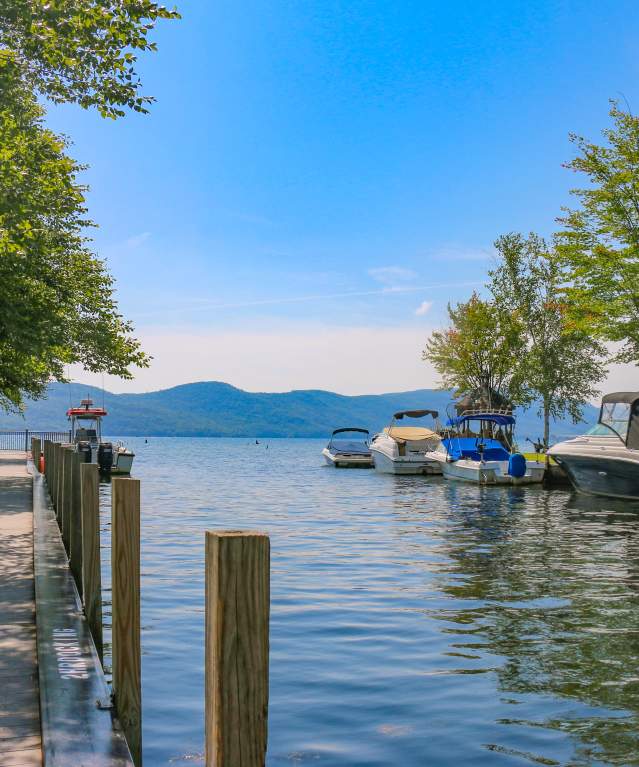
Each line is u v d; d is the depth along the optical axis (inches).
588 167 1241.4
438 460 1450.5
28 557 403.2
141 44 511.5
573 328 1365.7
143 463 2687.0
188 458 3366.1
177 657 291.6
